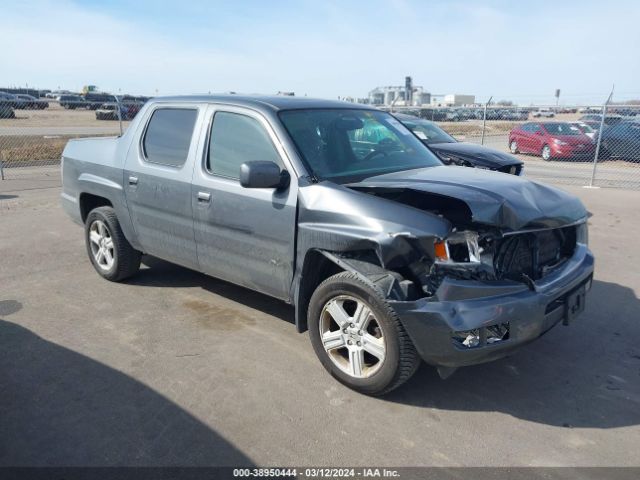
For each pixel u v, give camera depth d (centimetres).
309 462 295
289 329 460
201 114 456
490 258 329
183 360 404
